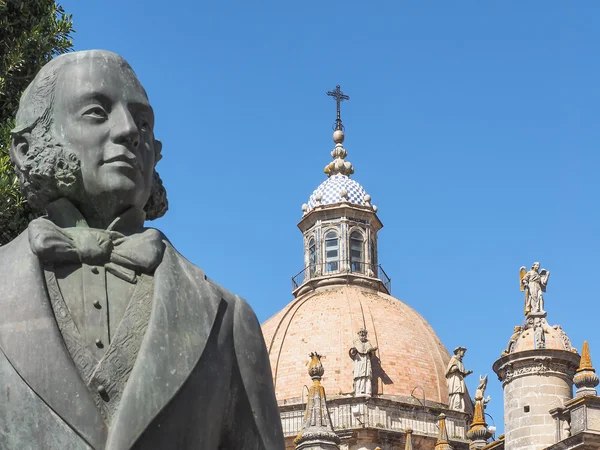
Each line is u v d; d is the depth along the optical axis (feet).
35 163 13.74
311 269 293.23
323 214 296.92
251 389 13.74
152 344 12.81
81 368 12.78
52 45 39.47
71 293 13.24
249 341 13.85
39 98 13.89
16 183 35.22
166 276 13.39
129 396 12.50
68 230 13.56
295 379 262.26
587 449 131.13
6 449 12.35
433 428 258.98
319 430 167.02
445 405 263.49
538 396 142.20
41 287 12.98
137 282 13.46
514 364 144.36
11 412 12.38
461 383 264.93
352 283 287.69
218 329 13.43
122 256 13.46
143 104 14.03
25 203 36.99
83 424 12.36
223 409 13.44
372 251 297.94
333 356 264.72
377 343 268.21
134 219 14.03
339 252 292.40
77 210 13.88
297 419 256.11
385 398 256.93
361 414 253.85
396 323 274.16
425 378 265.13
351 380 260.62
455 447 257.34
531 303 147.13
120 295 13.34
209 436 13.10
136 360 12.78
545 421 140.77
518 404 143.13
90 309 13.17
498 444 152.35
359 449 250.98
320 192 300.61
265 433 13.79
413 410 258.98
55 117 13.78
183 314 13.16
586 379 136.36
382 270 297.94
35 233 13.29
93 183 13.66
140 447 12.46
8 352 12.55
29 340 12.62
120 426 12.37
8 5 39.06
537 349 143.13
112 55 14.07
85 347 12.93
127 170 13.71
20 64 37.88
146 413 12.48
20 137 13.97
